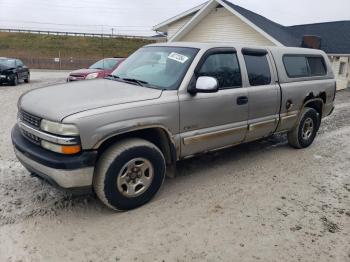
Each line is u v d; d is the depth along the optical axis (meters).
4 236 3.24
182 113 3.99
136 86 4.12
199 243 3.25
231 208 3.93
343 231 3.55
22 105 3.84
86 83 4.36
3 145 5.95
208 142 4.39
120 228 3.45
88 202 3.95
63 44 70.00
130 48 72.06
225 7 16.25
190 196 4.18
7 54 62.22
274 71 5.28
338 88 19.27
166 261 2.99
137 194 3.77
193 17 17.41
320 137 7.22
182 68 4.17
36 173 3.61
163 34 25.45
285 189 4.50
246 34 16.56
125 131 3.51
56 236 3.28
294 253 3.16
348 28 22.00
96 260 2.97
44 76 28.06
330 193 4.44
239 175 4.91
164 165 3.96
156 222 3.58
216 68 4.43
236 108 4.62
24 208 3.75
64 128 3.21
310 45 17.06
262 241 3.32
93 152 3.34
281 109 5.41
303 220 3.73
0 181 4.42
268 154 5.92
